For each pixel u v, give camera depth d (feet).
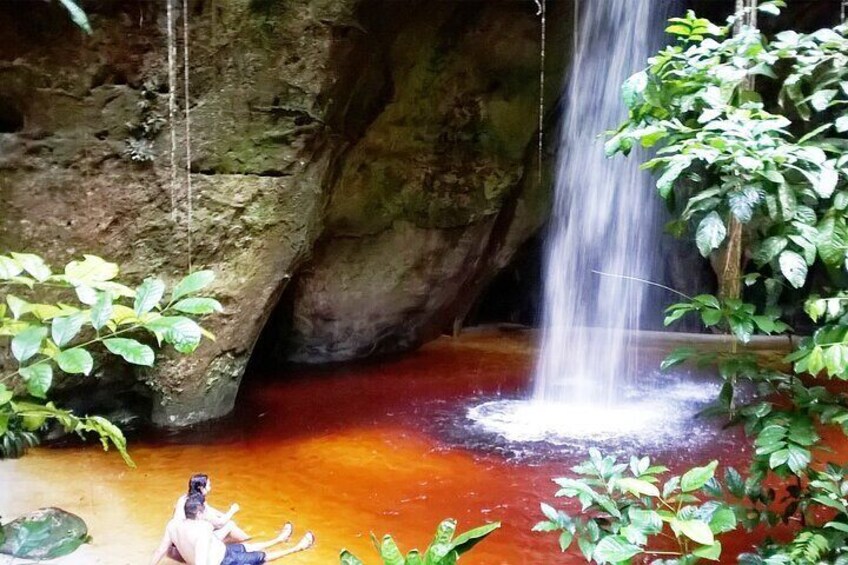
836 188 9.98
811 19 30.04
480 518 16.35
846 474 10.21
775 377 10.75
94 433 22.49
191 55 21.98
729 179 9.63
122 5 20.71
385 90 28.84
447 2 28.60
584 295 42.96
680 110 10.95
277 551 14.44
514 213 38.47
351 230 32.27
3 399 6.32
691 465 19.88
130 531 15.31
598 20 34.35
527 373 32.76
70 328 6.38
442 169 33.45
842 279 9.90
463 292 39.32
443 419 25.05
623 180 40.14
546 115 36.35
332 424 24.43
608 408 26.55
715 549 7.84
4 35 19.94
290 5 22.43
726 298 10.87
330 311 33.30
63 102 21.08
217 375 24.56
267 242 24.45
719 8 33.58
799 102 11.00
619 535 8.64
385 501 17.43
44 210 21.30
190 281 7.00
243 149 23.35
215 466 19.93
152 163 22.22
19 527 7.01
